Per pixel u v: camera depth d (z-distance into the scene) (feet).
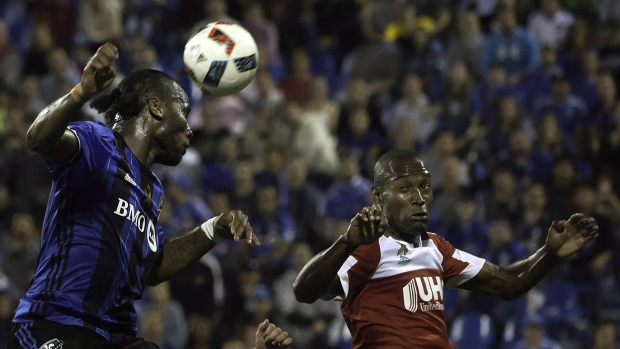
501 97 152.66
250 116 168.86
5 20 194.39
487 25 188.14
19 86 172.86
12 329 53.67
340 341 127.75
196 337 130.93
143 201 56.39
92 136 54.49
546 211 134.10
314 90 166.30
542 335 121.49
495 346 126.00
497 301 128.16
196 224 144.77
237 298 134.92
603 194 133.39
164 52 190.60
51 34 188.14
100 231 54.03
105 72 50.01
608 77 155.43
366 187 146.61
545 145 146.72
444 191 139.95
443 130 148.15
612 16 177.78
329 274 54.13
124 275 54.85
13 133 157.48
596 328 120.57
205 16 196.54
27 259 138.51
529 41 170.09
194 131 164.96
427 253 59.88
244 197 145.38
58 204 54.39
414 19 188.55
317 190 153.89
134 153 56.59
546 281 129.49
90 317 53.36
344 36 198.39
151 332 126.52
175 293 133.90
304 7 196.75
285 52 189.78
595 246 130.31
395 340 57.77
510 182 137.90
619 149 146.92
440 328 58.90
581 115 153.07
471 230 133.59
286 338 55.83
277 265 135.64
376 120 163.12
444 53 178.70
